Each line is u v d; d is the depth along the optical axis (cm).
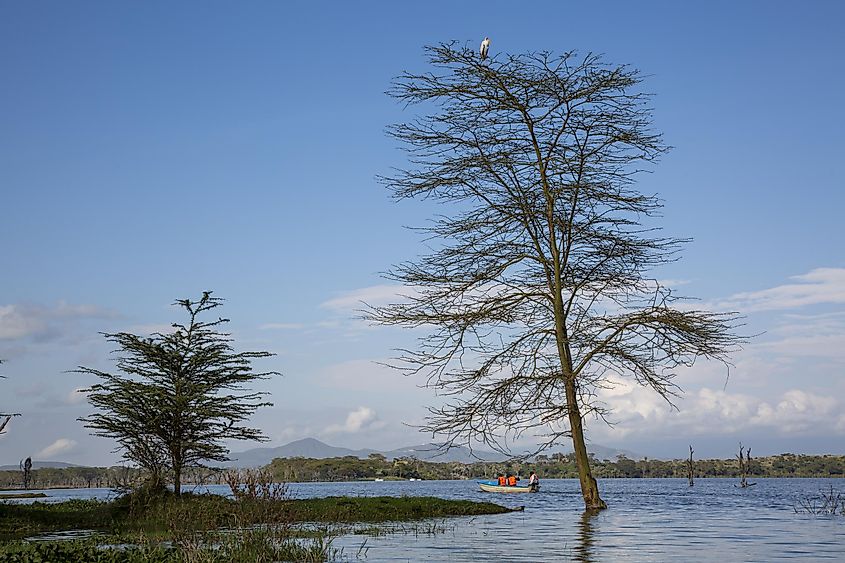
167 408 3312
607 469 13300
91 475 10706
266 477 1916
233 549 1691
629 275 3036
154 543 2023
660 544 1988
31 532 2427
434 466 13350
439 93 3097
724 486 8431
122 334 3428
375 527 2478
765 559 1686
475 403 2916
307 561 1645
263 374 3628
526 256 3114
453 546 1950
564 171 3075
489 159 3038
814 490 6706
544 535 2231
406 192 3136
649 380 2859
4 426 2948
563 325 3023
